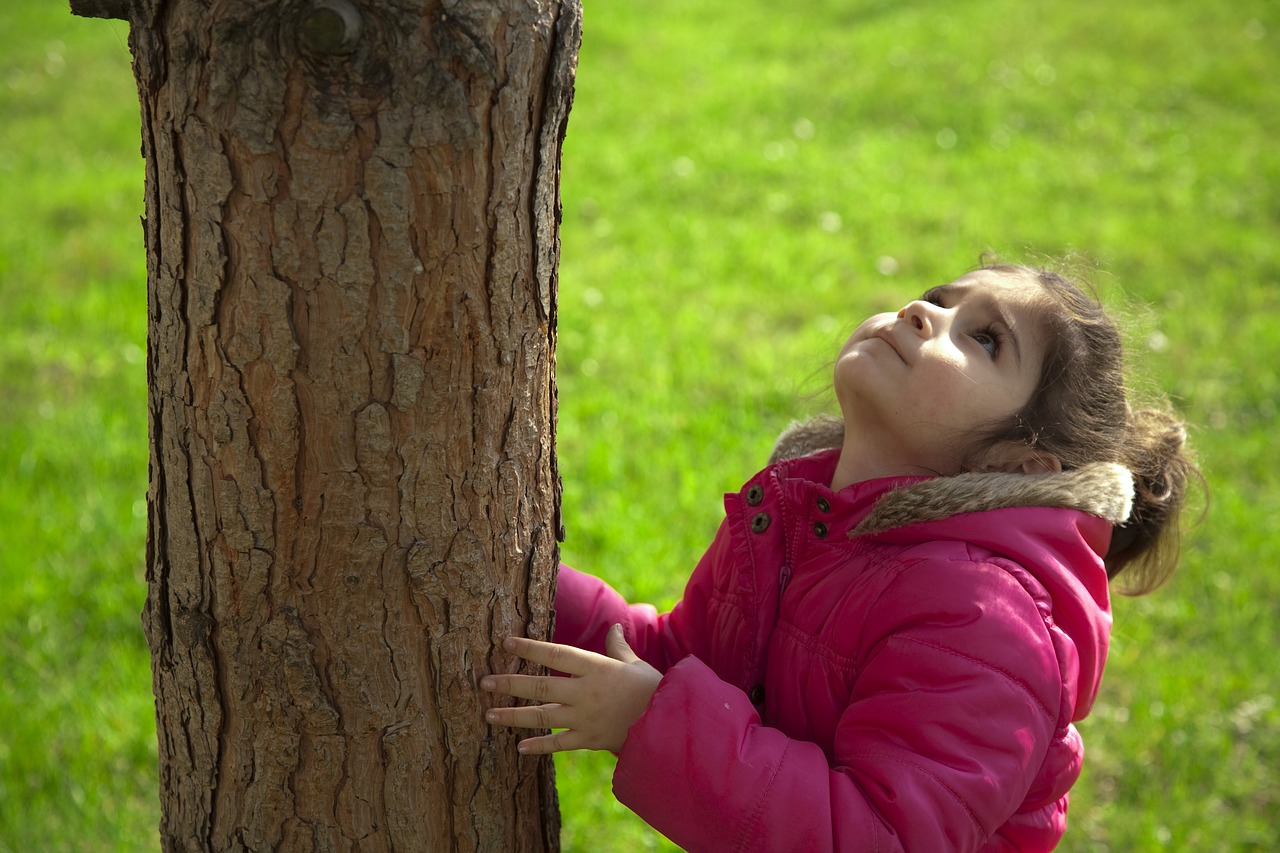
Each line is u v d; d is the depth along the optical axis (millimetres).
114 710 3186
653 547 3873
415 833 1462
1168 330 5652
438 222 1209
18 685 3277
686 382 5102
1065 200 7504
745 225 7062
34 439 4543
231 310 1229
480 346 1287
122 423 4707
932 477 1594
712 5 12680
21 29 11164
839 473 1681
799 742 1421
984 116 9141
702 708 1396
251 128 1153
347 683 1379
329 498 1298
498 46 1173
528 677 1451
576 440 4570
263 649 1368
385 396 1264
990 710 1367
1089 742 3260
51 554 3844
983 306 1618
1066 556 1503
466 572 1382
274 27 1124
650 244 6719
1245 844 2975
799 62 10680
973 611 1417
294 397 1253
